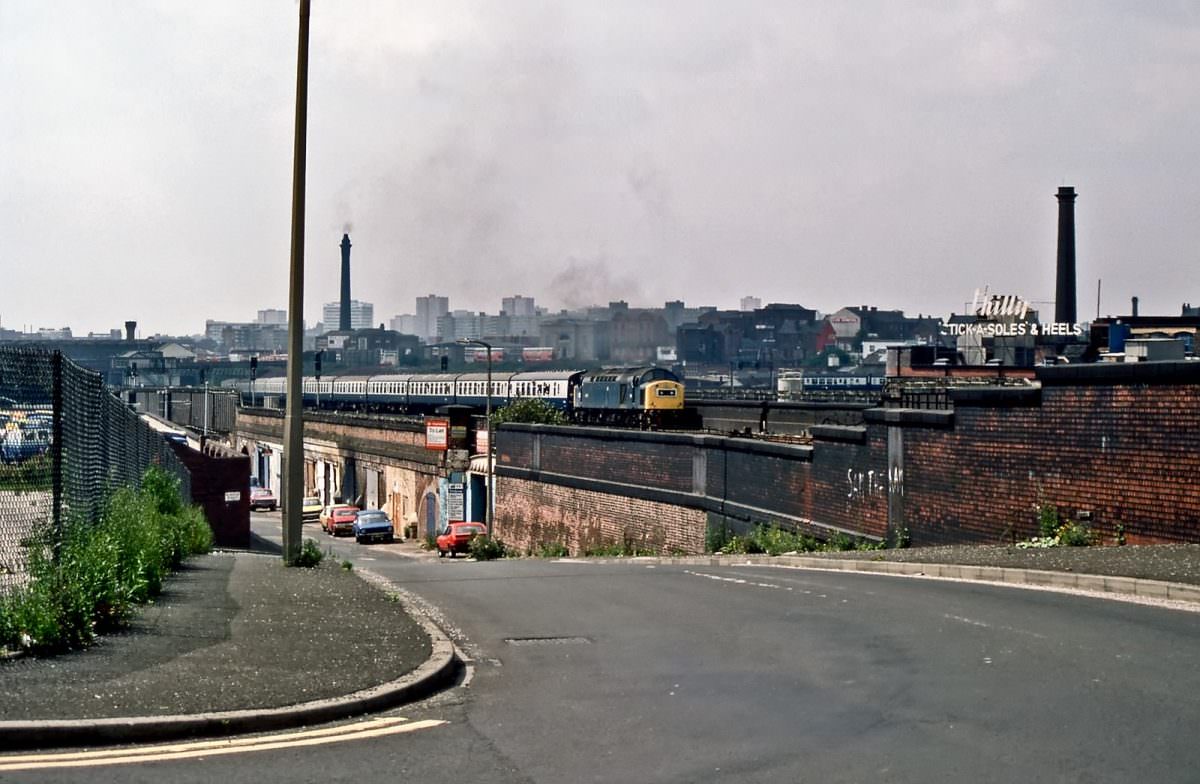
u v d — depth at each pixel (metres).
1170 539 19.16
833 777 7.84
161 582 16.58
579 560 31.59
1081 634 12.55
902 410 25.56
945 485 24.28
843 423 45.12
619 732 9.18
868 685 10.61
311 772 8.01
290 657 11.61
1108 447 20.34
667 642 13.46
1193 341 63.16
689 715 9.71
